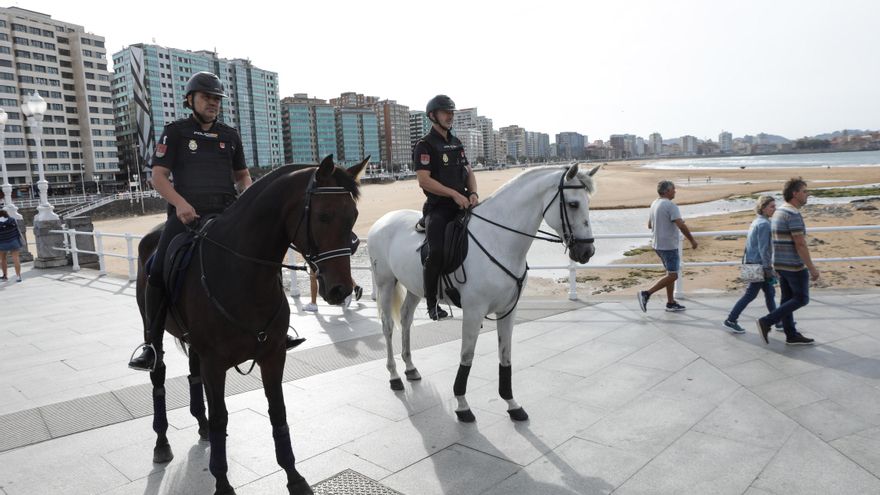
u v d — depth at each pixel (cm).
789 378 510
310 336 734
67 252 1533
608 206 4441
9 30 8531
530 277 1691
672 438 409
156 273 357
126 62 10544
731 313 667
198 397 430
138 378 598
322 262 296
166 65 11138
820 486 336
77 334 795
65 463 405
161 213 6544
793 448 383
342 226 300
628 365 571
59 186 9156
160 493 361
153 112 10900
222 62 12619
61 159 9319
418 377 559
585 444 407
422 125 18400
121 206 6175
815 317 703
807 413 436
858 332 634
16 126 8588
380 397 515
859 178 6128
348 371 592
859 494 325
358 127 16375
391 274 552
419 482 362
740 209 3778
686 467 367
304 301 986
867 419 421
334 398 515
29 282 1289
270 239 325
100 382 585
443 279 469
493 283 441
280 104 14888
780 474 352
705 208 3997
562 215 431
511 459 390
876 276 1334
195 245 348
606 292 1439
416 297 558
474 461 388
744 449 386
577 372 559
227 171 387
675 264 762
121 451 424
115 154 10169
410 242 518
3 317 917
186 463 401
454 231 463
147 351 356
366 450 410
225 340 327
